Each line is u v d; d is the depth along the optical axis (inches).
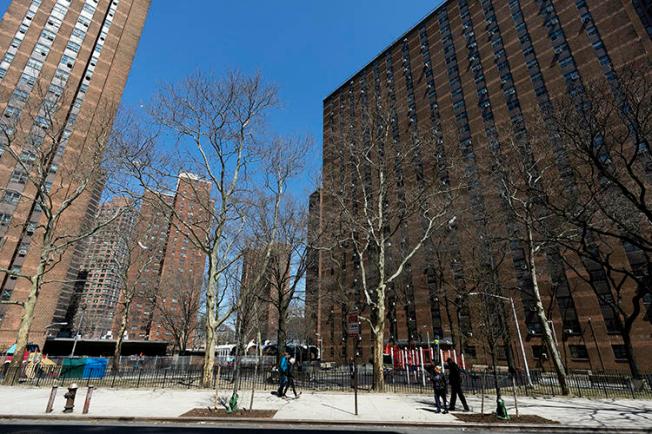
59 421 388.5
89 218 1579.7
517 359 1416.1
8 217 1610.5
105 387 654.5
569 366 1334.9
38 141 1000.2
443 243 1219.2
